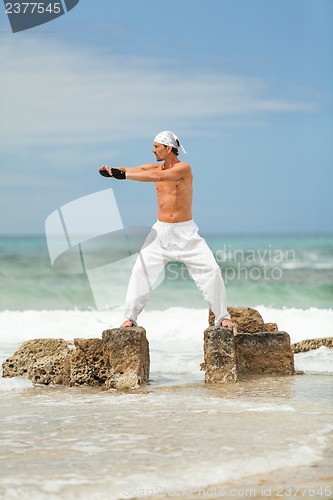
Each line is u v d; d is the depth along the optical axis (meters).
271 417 9.65
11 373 12.89
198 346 17.83
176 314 22.72
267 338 13.62
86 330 20.78
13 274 45.81
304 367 14.36
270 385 12.35
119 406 10.55
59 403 10.86
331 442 8.37
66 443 8.41
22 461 7.69
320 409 10.20
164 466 7.52
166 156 12.75
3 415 9.96
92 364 12.63
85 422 9.48
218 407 10.38
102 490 6.85
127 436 8.71
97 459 7.75
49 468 7.45
